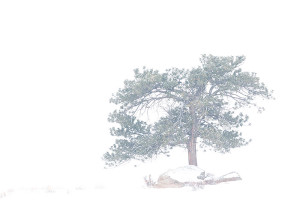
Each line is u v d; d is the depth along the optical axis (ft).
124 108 104.78
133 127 102.99
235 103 103.96
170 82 99.30
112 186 81.10
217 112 104.32
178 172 84.48
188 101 101.91
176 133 98.02
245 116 104.68
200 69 101.86
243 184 69.21
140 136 102.78
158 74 99.45
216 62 102.27
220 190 61.62
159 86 101.81
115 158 101.14
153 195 59.21
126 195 60.03
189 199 53.78
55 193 64.95
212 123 105.29
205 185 73.00
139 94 100.17
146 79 98.02
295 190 56.65
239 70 103.76
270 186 63.00
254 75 102.53
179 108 104.88
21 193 67.15
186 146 104.58
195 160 101.91
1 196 63.82
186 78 102.53
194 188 64.69
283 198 50.44
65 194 62.85
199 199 53.11
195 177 82.89
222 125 103.14
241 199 51.13
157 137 99.55
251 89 103.30
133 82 103.91
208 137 98.12
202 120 104.99
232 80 99.91
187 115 101.45
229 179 83.87
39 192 67.67
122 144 102.94
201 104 95.86
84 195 61.36
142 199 55.47
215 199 52.34
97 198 57.47
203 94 102.17
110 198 57.21
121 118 102.37
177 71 103.81
